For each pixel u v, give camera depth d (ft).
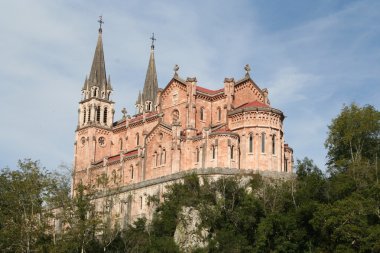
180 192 388.98
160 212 400.88
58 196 347.77
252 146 416.87
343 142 387.34
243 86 462.60
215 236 349.41
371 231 298.15
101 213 357.00
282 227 332.19
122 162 482.28
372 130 380.58
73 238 338.13
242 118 423.64
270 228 330.34
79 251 350.43
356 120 384.27
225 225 353.72
